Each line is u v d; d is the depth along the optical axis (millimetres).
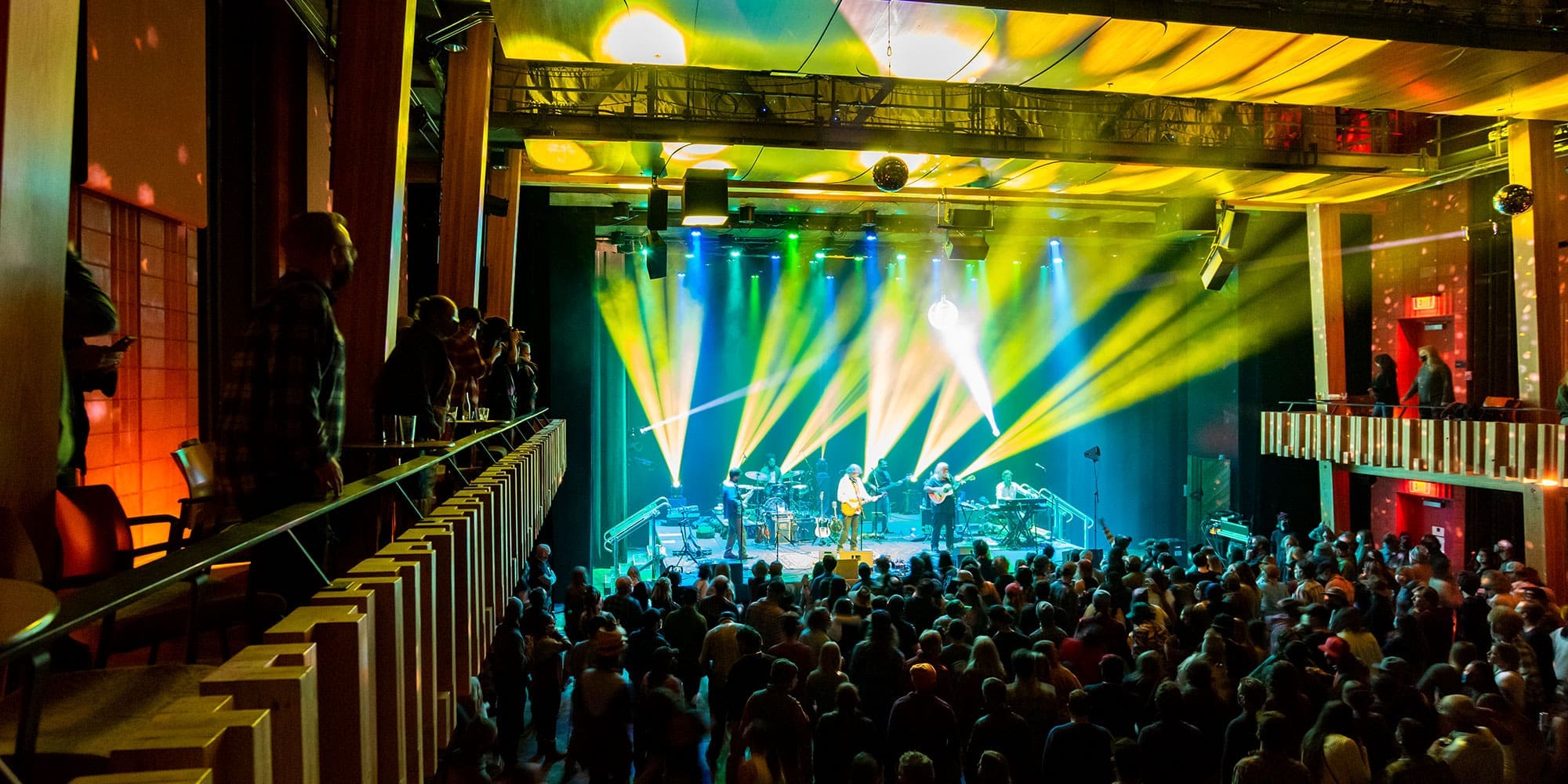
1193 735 4684
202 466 4121
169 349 6879
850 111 11773
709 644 6996
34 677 1046
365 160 4863
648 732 5449
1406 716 5477
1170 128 13109
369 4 4887
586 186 14539
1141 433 21469
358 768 1966
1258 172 13180
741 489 20500
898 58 8797
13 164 1914
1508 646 6363
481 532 3969
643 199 15961
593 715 5758
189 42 7004
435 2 8859
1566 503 11625
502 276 12727
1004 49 8594
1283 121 13391
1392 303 17094
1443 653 7457
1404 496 16844
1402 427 14039
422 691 2713
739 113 11469
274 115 8461
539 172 14305
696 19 7875
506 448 7488
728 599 8031
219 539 1627
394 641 2277
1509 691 5969
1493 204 14578
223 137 7781
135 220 6371
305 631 1881
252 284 8094
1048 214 17531
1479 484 12836
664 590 8758
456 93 9281
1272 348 18219
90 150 5668
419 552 2688
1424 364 13641
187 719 1435
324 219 2674
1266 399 18297
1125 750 4672
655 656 5953
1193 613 7543
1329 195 15352
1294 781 4367
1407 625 6992
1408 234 16688
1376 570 9641
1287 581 11867
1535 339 12672
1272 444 17094
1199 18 8008
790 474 22375
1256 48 8570
